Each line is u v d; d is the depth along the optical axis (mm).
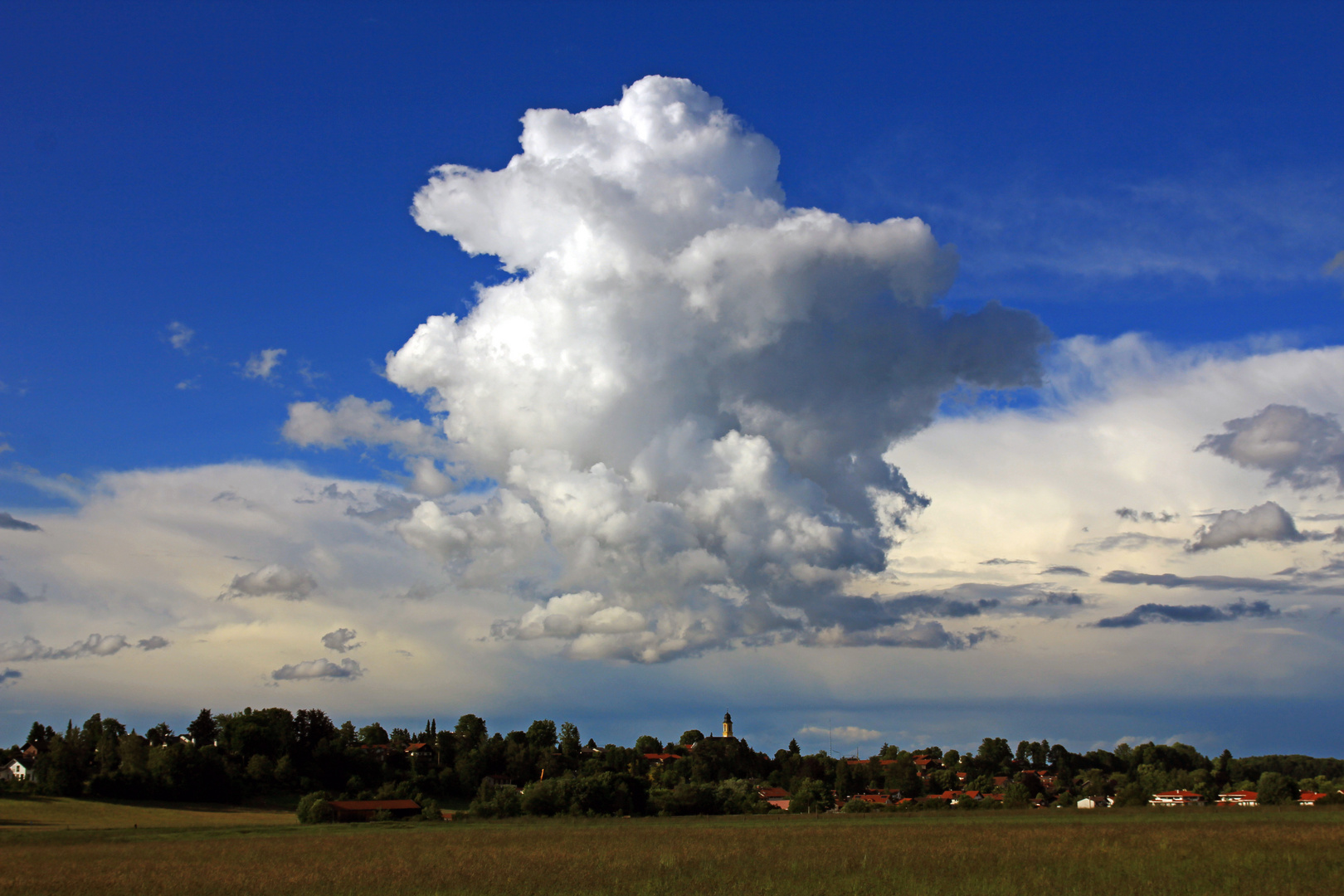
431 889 37406
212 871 48562
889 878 37812
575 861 48594
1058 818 88812
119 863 55188
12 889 42094
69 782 137375
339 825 100938
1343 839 52500
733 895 33906
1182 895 32031
